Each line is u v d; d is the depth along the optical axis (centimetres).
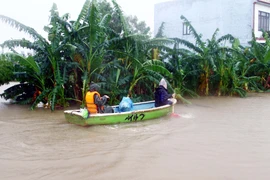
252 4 2392
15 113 1090
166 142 714
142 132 804
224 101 1441
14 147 676
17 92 1294
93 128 839
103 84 1159
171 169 547
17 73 1193
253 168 555
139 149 659
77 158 602
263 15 2531
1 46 1105
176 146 683
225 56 1596
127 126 870
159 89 1048
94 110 887
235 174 527
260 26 2512
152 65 1192
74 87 1240
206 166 563
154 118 961
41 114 1068
